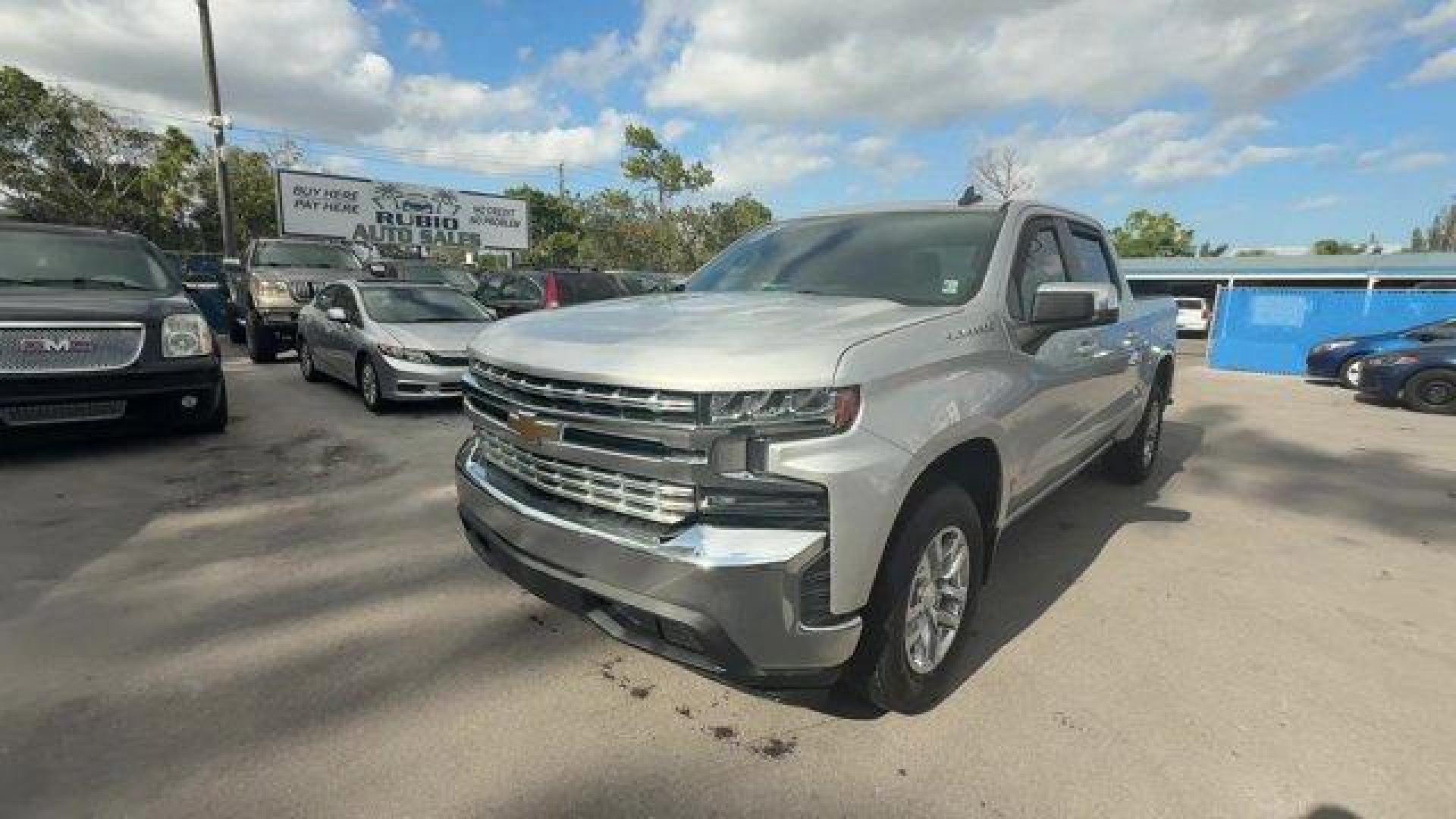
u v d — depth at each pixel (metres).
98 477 5.64
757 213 48.47
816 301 3.22
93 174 34.44
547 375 2.59
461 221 30.14
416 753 2.61
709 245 47.19
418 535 4.62
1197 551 4.70
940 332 2.81
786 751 2.67
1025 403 3.33
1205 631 3.62
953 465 3.03
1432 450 7.99
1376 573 4.41
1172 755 2.68
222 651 3.23
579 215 55.88
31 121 31.64
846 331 2.55
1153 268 42.66
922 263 3.50
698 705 2.92
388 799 2.39
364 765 2.54
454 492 5.47
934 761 2.62
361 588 3.87
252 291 12.62
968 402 2.83
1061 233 4.20
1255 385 14.12
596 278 14.45
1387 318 15.94
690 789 2.47
